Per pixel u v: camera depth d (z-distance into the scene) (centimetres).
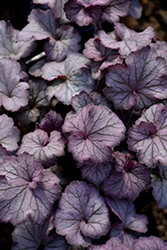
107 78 83
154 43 90
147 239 77
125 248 76
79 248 83
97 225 79
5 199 77
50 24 90
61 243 81
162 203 84
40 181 79
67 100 84
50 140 82
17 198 77
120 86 83
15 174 78
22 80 87
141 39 83
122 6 88
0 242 90
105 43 82
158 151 79
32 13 90
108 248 77
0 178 77
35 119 87
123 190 82
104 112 79
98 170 81
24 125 88
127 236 82
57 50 88
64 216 80
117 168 81
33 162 78
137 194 82
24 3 95
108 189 82
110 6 88
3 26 91
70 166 86
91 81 86
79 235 79
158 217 96
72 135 79
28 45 90
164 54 88
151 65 82
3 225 91
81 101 83
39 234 81
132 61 82
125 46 82
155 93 83
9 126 82
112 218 84
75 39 89
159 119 81
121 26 86
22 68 91
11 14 96
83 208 80
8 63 86
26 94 85
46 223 81
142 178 82
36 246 81
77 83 86
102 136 79
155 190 84
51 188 78
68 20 90
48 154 80
